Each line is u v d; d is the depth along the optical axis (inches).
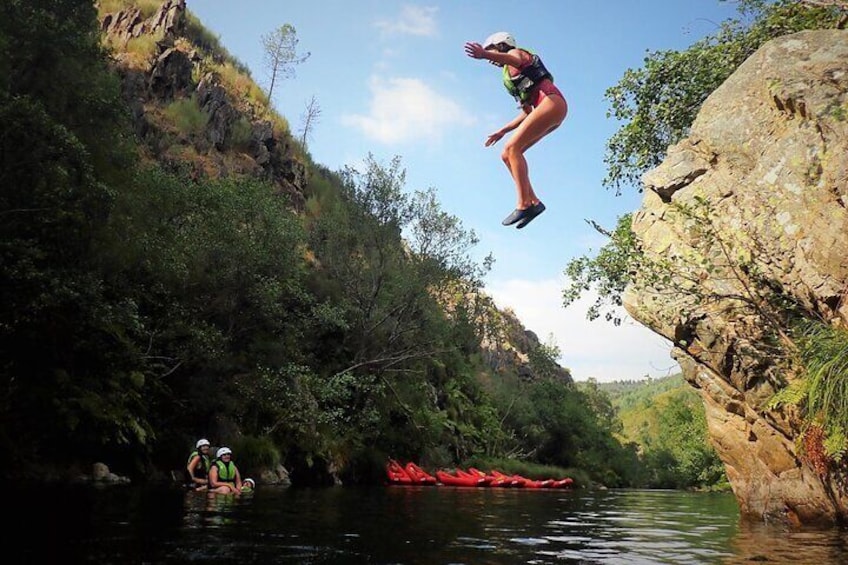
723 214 314.8
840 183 262.2
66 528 194.7
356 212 972.6
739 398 330.6
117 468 533.3
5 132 386.6
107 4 1416.1
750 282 301.1
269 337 756.6
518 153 160.4
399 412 1005.8
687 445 1964.8
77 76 511.8
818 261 269.0
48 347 457.7
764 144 306.0
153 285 620.1
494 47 169.5
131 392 531.8
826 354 258.5
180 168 910.4
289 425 705.6
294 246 799.1
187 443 602.5
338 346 925.2
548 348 1936.5
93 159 528.1
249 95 1571.1
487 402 1533.0
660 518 361.4
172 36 1429.6
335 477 752.3
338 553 166.4
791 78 298.0
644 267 336.5
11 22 453.7
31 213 410.9
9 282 401.4
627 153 477.7
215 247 685.9
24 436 458.0
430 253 976.3
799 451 291.6
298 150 1572.3
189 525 219.1
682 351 355.9
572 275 403.9
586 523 309.7
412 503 410.9
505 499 530.3
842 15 357.7
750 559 182.9
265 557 154.6
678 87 450.6
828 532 269.1
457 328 1080.2
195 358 621.6
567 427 1824.6
